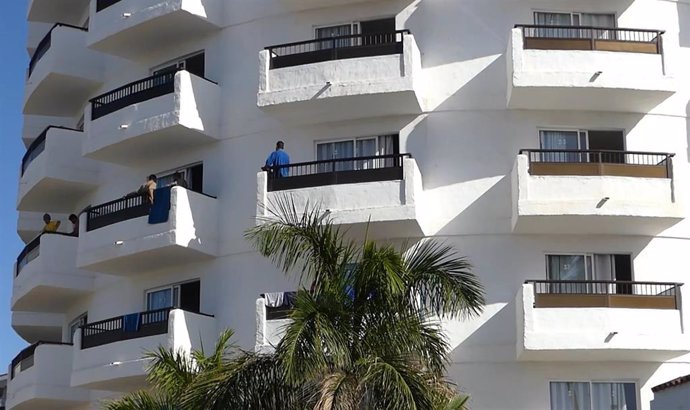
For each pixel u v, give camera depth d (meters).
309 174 35.06
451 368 34.00
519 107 35.66
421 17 36.91
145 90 38.59
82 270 41.84
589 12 37.06
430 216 35.22
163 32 39.75
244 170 37.56
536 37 35.16
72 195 44.19
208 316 36.47
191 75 37.81
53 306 44.44
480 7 36.75
